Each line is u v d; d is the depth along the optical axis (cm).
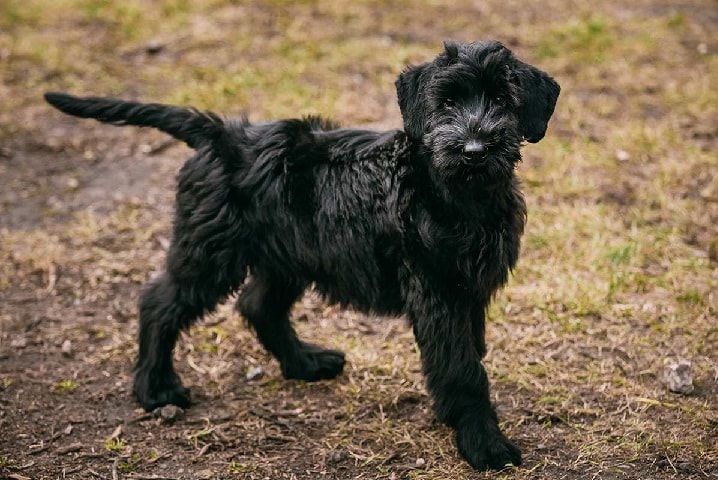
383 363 684
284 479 568
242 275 615
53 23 1300
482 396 577
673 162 933
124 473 575
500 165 533
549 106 575
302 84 1110
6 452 594
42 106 1102
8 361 695
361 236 579
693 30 1239
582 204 870
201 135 616
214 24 1277
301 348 681
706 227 835
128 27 1279
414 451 591
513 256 580
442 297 565
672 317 715
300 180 596
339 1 1334
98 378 677
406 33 1236
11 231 875
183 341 718
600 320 722
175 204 625
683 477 555
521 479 556
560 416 614
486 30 1238
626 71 1127
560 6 1323
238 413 636
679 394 634
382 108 1051
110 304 775
